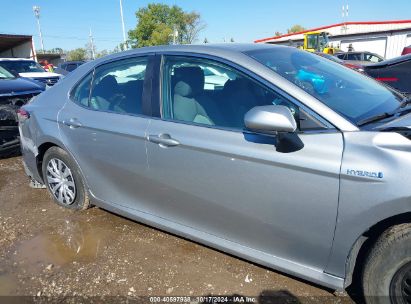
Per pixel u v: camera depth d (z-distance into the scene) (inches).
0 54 1338.6
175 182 106.0
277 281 103.0
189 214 107.7
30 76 520.4
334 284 85.2
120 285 105.3
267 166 87.4
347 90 99.8
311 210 83.4
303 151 82.7
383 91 110.3
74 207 147.6
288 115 80.2
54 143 140.0
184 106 105.4
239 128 94.2
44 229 138.1
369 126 82.4
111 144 119.6
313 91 91.0
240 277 105.7
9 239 132.6
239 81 97.5
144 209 120.0
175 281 105.7
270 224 91.0
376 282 79.7
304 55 117.7
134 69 119.0
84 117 128.3
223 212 98.8
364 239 81.4
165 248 121.8
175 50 110.8
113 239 128.9
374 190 74.7
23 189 177.3
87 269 113.3
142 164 112.7
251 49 106.3
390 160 74.0
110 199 130.0
